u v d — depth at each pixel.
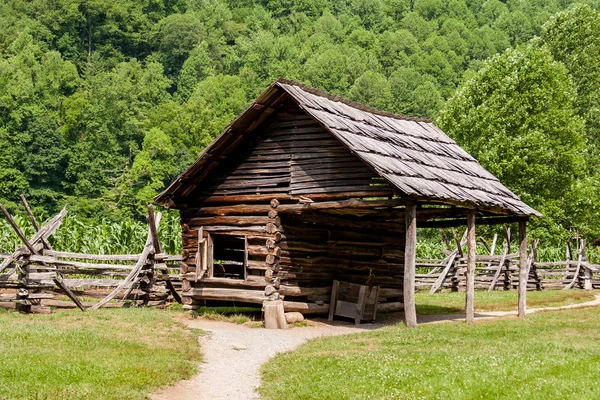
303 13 179.50
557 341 17.77
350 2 193.75
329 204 20.94
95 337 16.67
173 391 13.26
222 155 22.52
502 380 13.04
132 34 149.88
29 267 20.53
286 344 18.03
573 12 57.62
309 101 21.44
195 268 22.91
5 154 92.06
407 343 17.41
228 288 22.27
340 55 139.25
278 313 20.72
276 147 22.27
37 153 93.69
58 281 20.52
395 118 26.30
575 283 38.78
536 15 173.88
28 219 32.84
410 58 150.25
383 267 25.12
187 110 108.56
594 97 56.28
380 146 21.34
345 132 20.78
